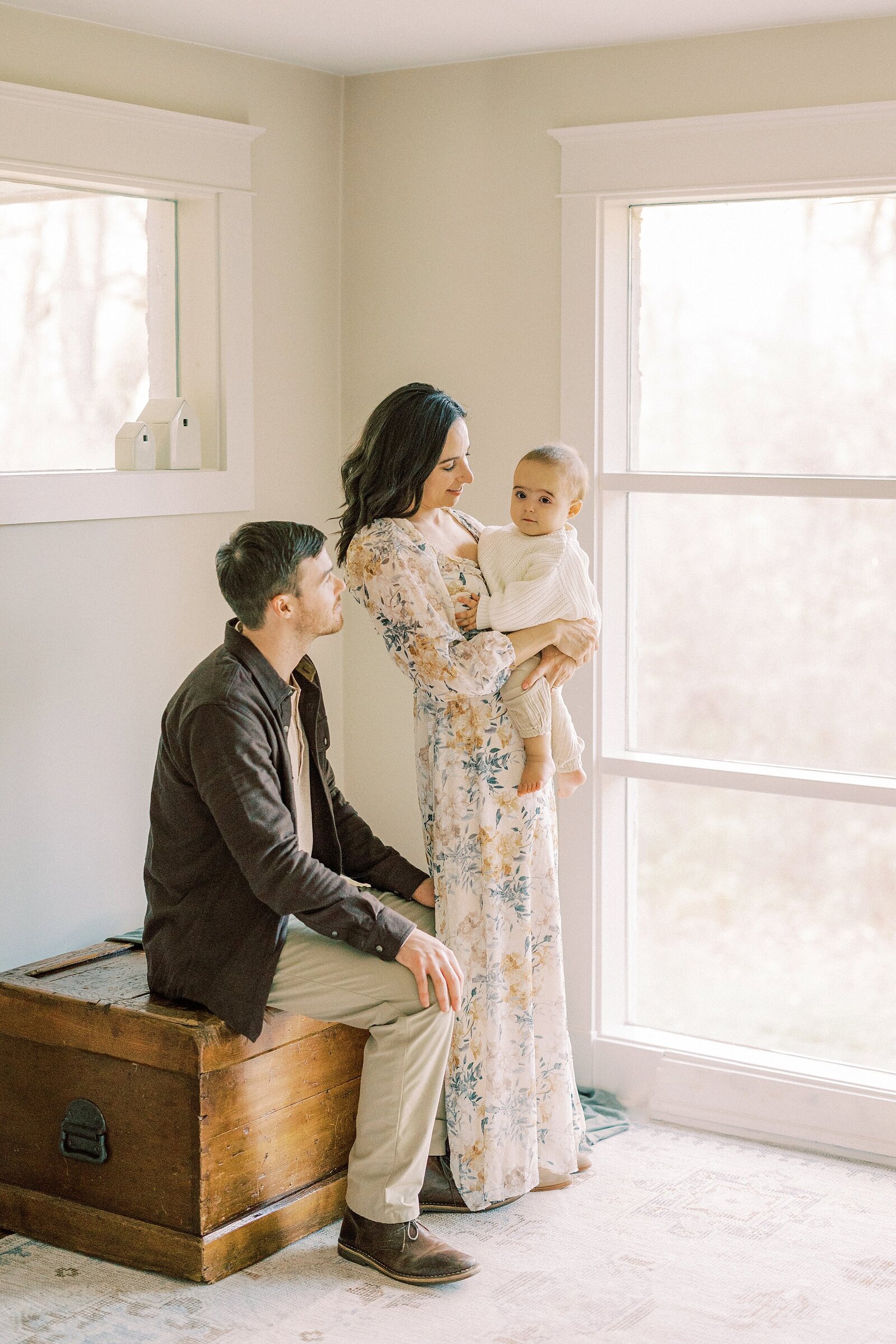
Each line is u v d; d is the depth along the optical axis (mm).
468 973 2809
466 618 2746
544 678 2787
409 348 3621
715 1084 3285
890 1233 2758
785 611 3291
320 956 2590
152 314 3373
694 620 3402
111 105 3041
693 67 3141
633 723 3516
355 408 3734
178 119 3184
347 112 3639
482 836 2775
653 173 3201
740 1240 2723
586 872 3414
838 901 3289
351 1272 2600
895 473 3131
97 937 3240
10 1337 2367
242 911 2588
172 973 2613
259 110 3420
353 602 3766
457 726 2773
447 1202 2848
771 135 3062
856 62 2969
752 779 3277
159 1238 2564
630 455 3445
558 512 2740
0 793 2988
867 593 3191
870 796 3141
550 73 3318
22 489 2947
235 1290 2527
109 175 3070
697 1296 2514
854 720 3238
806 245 3182
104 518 3129
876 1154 3104
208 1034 2486
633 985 3574
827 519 3217
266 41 3225
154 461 3309
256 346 3482
